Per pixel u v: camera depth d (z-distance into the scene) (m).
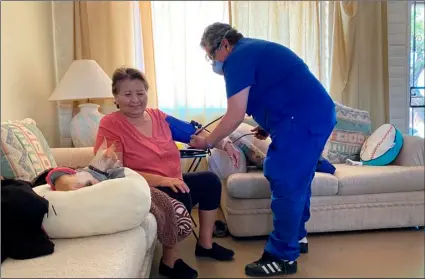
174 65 1.92
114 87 1.48
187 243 1.40
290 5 1.82
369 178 1.21
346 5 1.50
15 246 0.92
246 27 1.84
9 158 1.33
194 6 1.88
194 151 1.65
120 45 2.24
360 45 1.47
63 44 2.24
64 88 2.07
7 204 0.96
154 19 1.96
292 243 1.20
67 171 1.18
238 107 1.26
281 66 1.25
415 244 1.07
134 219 1.06
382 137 1.31
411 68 1.36
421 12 1.34
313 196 1.25
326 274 1.03
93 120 2.18
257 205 1.47
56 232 1.02
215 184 1.44
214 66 1.39
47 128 2.09
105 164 1.23
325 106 1.26
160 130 1.53
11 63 1.63
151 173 1.44
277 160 1.24
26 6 1.79
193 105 1.90
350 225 1.18
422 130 1.35
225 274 1.20
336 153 1.42
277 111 1.25
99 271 0.85
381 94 1.40
